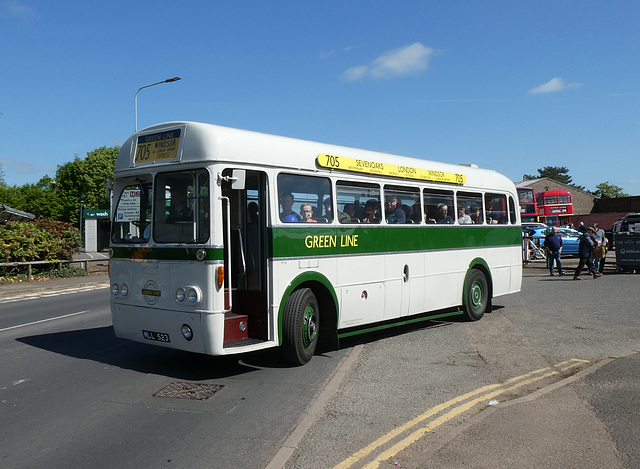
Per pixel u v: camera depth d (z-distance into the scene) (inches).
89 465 173.0
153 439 193.6
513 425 193.5
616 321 412.5
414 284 382.6
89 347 353.4
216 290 259.6
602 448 173.6
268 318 281.1
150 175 285.3
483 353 318.0
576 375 257.1
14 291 701.9
